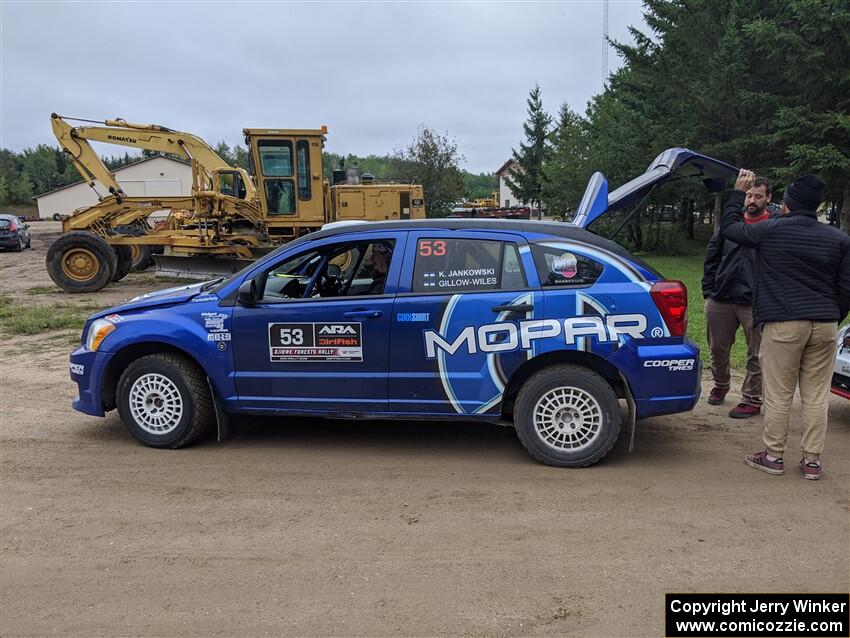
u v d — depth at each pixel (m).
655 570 3.33
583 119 30.00
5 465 4.79
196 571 3.35
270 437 5.40
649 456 4.93
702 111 19.94
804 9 15.85
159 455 5.00
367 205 16.89
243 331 4.91
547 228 4.77
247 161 15.72
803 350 4.40
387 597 3.11
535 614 2.96
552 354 4.63
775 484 4.39
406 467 4.73
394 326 4.73
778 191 18.70
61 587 3.21
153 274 18.48
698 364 4.64
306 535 3.72
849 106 17.45
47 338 9.78
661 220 29.44
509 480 4.48
